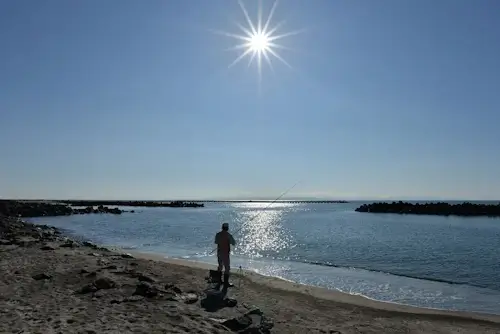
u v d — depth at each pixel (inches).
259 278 561.0
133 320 285.9
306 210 4542.3
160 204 5364.2
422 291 529.0
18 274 455.8
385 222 2133.4
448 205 3043.8
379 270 683.4
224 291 450.3
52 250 690.2
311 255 861.8
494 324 383.9
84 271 467.2
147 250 937.5
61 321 273.9
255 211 4138.8
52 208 2903.5
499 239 1200.2
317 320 366.0
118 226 1793.8
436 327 369.4
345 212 3708.2
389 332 347.6
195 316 311.7
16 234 967.0
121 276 454.0
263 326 316.2
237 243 1106.1
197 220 2311.8
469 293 519.5
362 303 446.3
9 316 285.0
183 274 537.3
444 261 784.9
